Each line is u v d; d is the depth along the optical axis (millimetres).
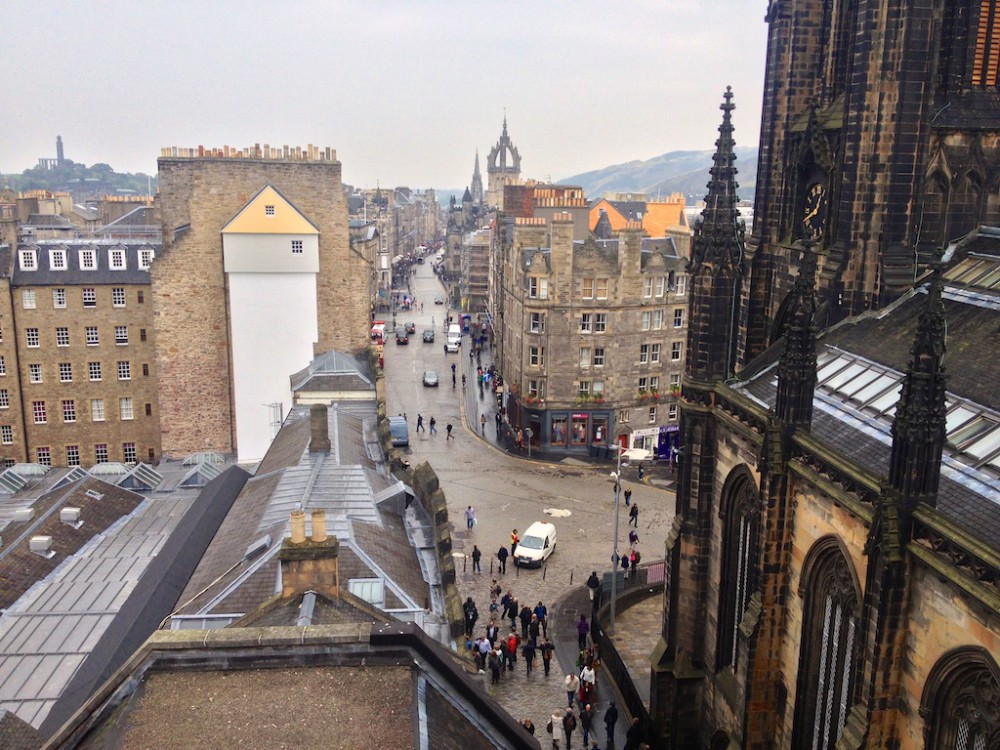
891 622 24297
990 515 23312
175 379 85812
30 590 40719
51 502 50656
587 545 69625
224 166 82375
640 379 98438
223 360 86125
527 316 95625
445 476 86875
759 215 44969
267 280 83625
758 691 32969
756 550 33750
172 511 53469
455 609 32812
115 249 91188
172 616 31766
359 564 34812
